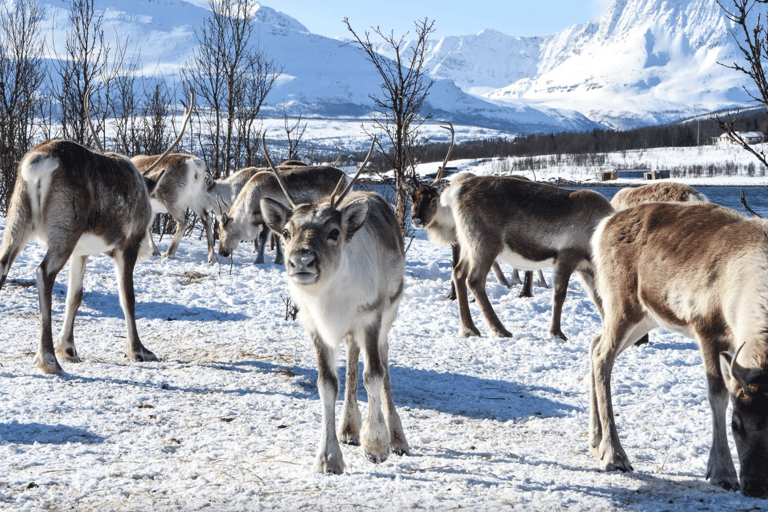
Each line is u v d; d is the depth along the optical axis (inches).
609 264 241.1
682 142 7052.2
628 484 205.6
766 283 196.2
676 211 231.9
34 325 385.4
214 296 496.7
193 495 184.4
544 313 483.2
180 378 299.7
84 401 261.1
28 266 530.3
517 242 418.3
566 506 185.2
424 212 518.9
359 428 241.3
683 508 185.3
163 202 627.8
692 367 353.4
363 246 223.3
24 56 860.6
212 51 885.8
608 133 7647.6
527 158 5935.0
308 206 211.5
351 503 181.8
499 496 190.2
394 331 423.5
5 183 823.7
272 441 230.8
